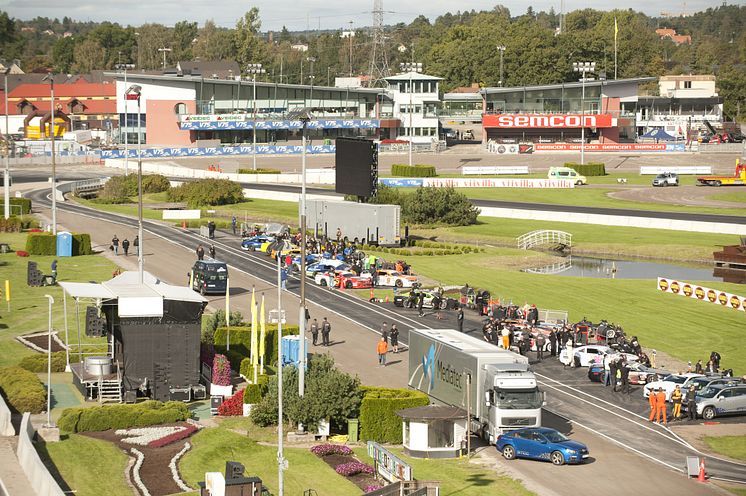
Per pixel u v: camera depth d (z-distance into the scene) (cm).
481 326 10038
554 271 13588
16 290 11638
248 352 8850
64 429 6700
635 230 16462
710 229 16162
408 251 14400
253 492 5097
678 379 7800
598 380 8325
